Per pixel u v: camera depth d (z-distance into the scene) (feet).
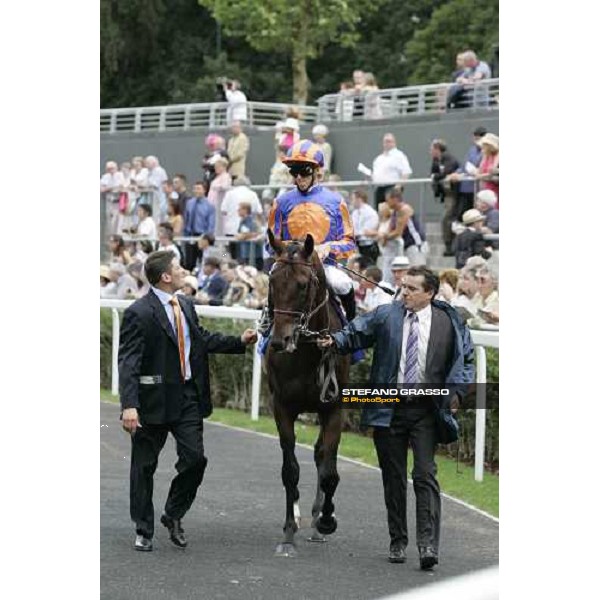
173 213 75.97
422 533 29.66
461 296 47.44
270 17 107.45
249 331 32.09
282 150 78.33
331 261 33.47
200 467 31.17
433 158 64.69
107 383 62.85
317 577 29.04
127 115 113.19
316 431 49.60
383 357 30.14
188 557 30.66
